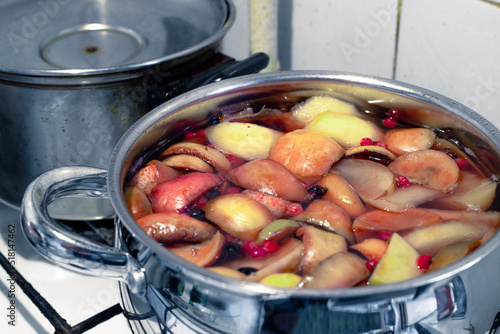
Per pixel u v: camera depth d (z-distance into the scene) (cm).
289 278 53
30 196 56
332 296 48
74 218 78
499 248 54
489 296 54
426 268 55
